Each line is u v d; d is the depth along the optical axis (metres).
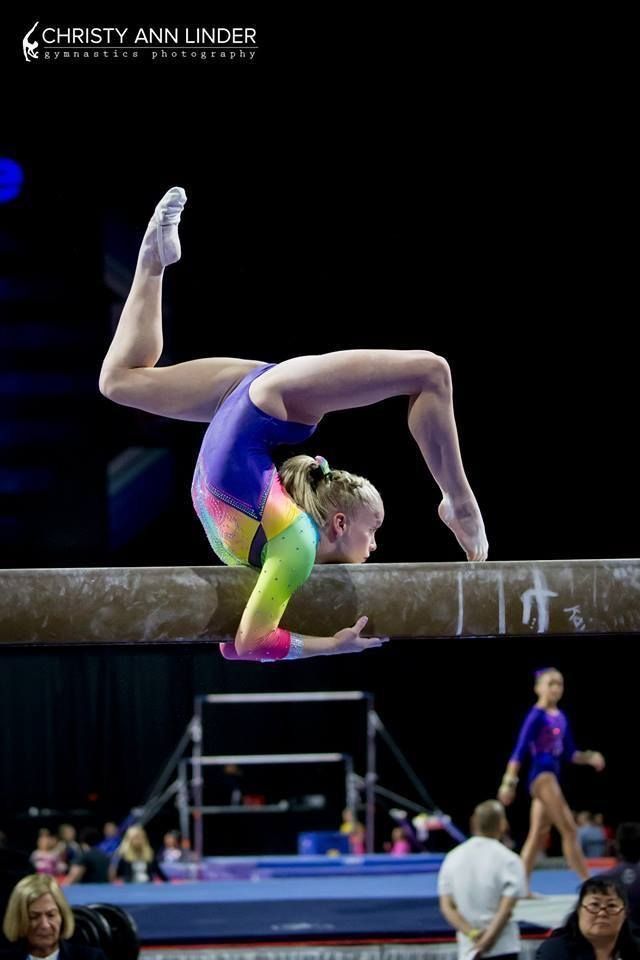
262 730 31.19
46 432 26.08
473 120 21.09
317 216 22.81
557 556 25.52
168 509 26.53
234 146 21.61
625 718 30.52
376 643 6.76
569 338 24.41
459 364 24.67
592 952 9.09
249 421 6.58
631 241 22.89
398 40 19.53
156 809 27.77
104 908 11.25
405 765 27.52
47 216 22.81
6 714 30.39
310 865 23.06
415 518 25.48
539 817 14.98
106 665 30.86
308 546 6.47
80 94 20.42
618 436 24.98
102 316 25.45
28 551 26.17
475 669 31.23
